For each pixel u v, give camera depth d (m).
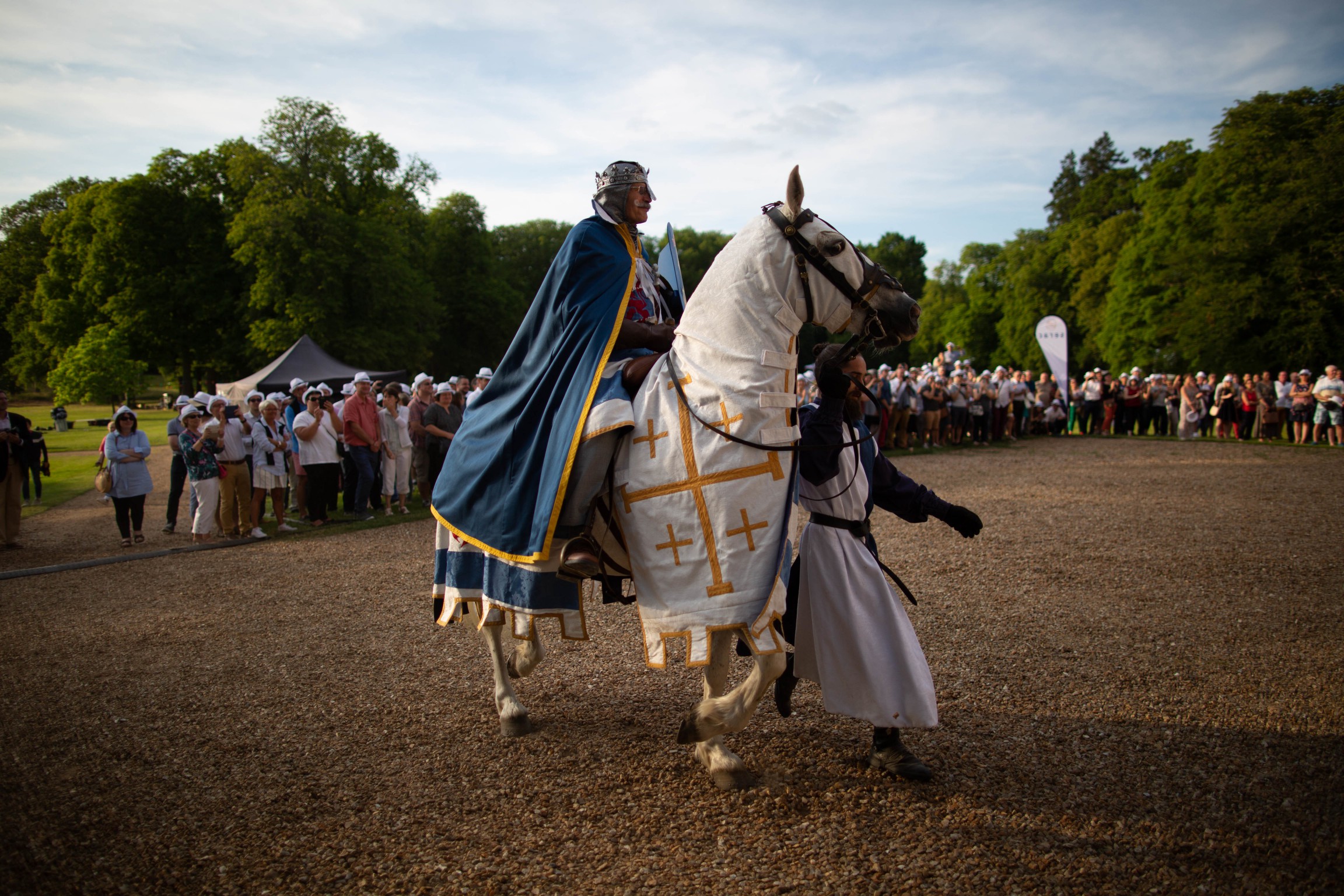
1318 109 33.22
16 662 5.56
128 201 38.53
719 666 3.27
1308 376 20.38
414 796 3.52
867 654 3.37
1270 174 32.91
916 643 3.46
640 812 3.31
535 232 70.06
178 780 3.74
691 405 3.22
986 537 8.97
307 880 2.91
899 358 77.06
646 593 3.26
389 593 7.29
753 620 3.07
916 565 7.65
